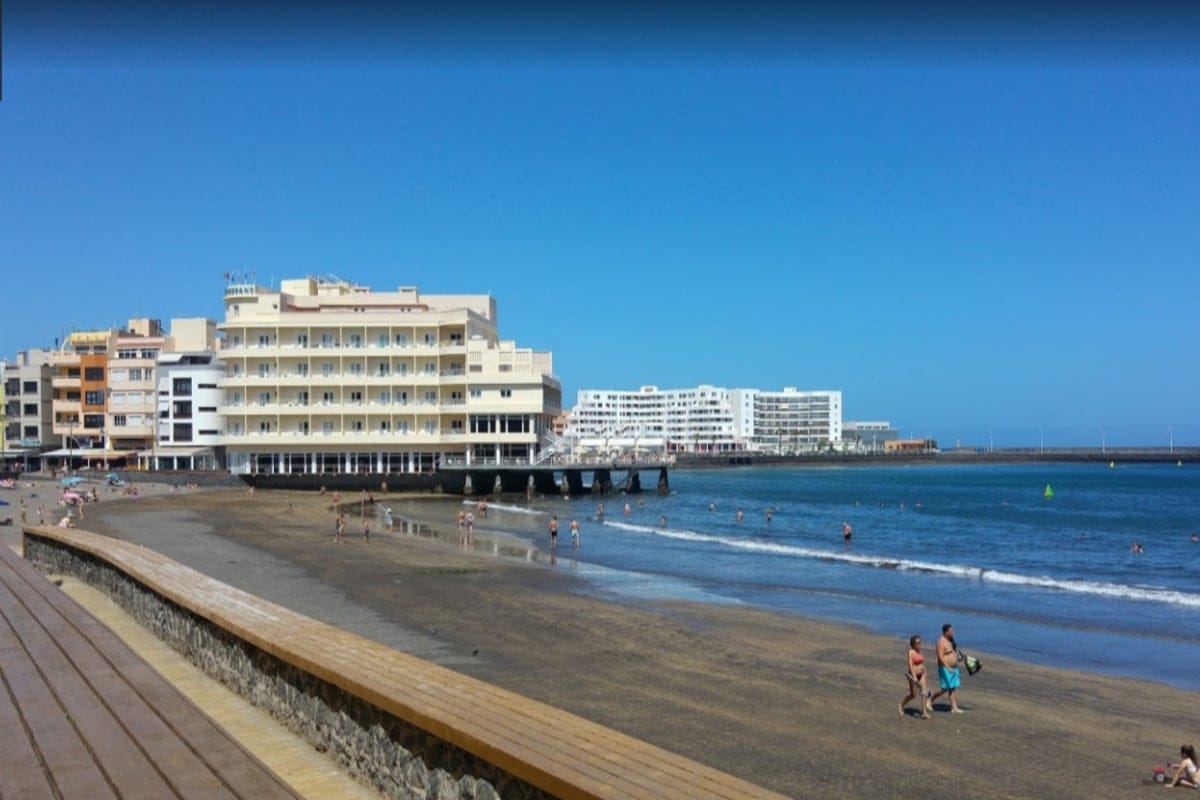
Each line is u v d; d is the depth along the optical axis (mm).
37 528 30422
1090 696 21281
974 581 41312
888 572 44219
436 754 8398
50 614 14227
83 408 122625
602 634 27281
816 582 40688
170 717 8664
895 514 92188
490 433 104125
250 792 6863
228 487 101312
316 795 9250
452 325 105125
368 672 9891
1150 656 26078
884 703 20250
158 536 54406
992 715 19438
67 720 8656
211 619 13492
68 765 7434
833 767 16047
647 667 23250
